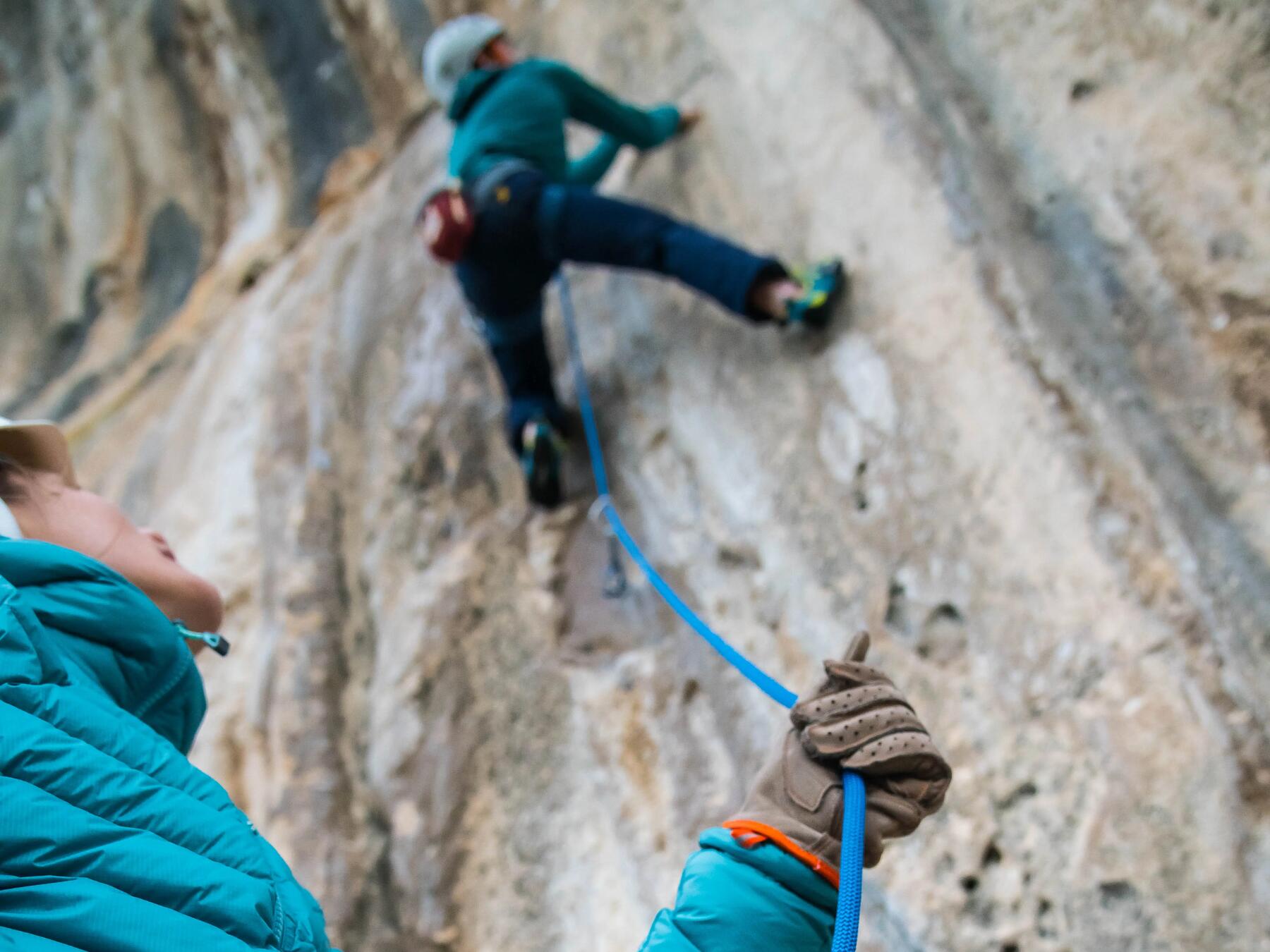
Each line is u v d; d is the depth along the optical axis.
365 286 3.67
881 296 2.48
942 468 2.24
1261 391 1.94
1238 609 1.83
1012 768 1.94
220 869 1.03
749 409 2.61
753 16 3.03
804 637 2.28
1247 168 2.09
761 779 1.17
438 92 3.04
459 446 3.06
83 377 4.64
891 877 1.96
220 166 4.71
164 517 3.58
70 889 0.96
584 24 3.49
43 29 5.05
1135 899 1.75
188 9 4.61
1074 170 2.29
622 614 2.60
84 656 1.20
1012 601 2.06
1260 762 1.73
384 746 2.64
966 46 2.55
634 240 2.61
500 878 2.38
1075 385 2.14
